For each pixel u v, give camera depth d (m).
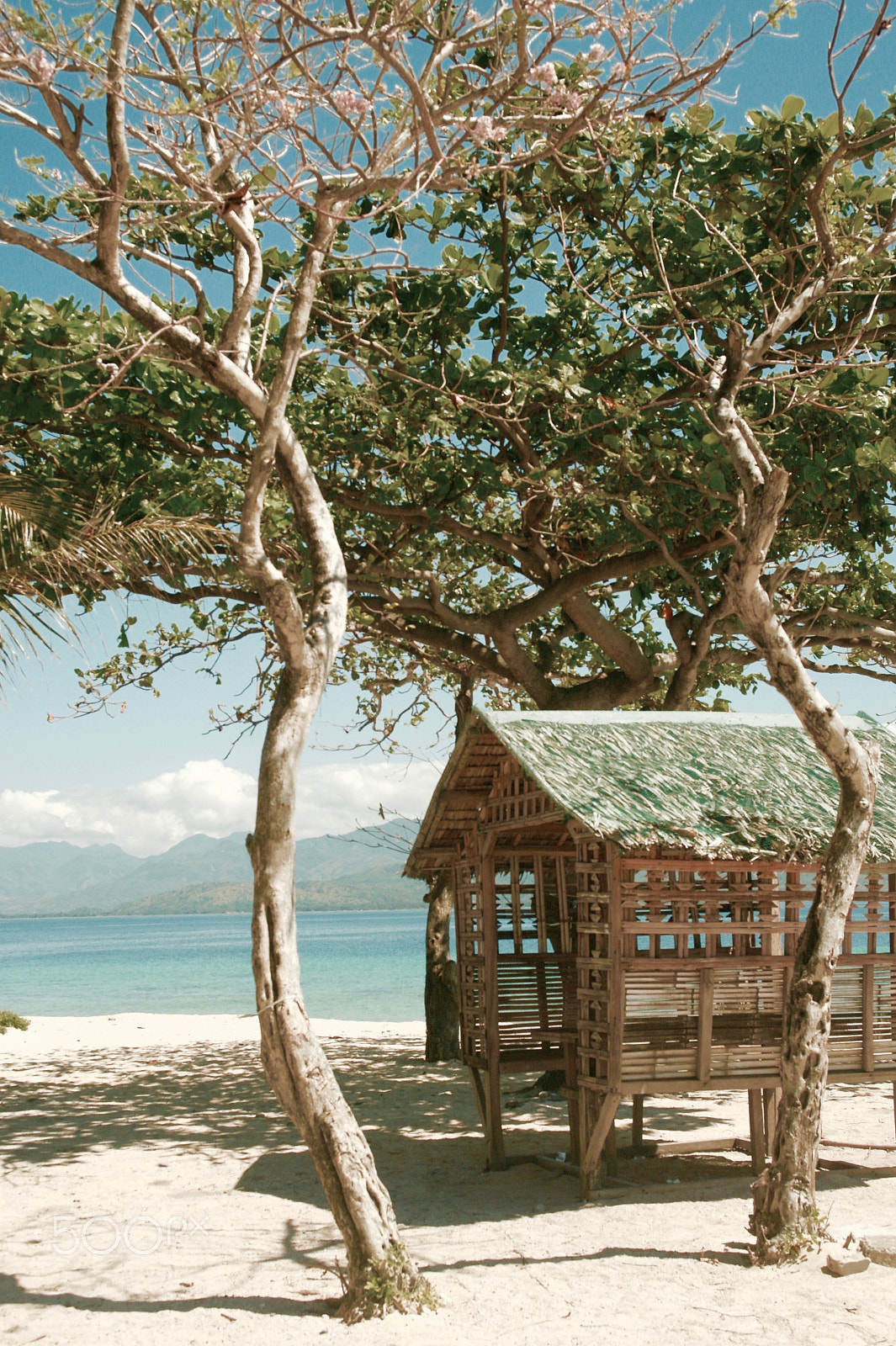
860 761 7.20
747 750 10.04
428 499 14.22
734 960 8.86
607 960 8.68
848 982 9.40
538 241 12.67
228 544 11.34
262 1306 6.42
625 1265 6.96
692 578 13.68
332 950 99.94
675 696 14.80
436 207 12.15
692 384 12.17
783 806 9.24
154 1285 6.95
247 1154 11.19
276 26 7.48
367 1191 6.27
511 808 9.93
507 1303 6.26
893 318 11.70
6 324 10.93
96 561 8.59
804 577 15.44
